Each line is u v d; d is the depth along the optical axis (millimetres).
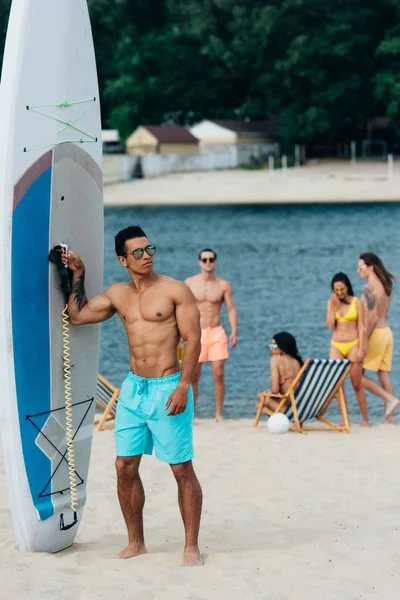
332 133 87125
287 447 10352
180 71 90625
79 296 6582
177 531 7465
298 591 5898
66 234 6590
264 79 85000
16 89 6223
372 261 12273
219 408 12414
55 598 5816
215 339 12305
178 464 6375
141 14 94312
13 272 6336
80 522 7676
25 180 6320
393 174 74875
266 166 83250
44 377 6605
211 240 40625
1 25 89625
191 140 85125
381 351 12344
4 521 7641
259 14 84000
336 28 81062
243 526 7523
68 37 6457
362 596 5824
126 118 90125
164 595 5832
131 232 6273
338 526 7434
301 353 17609
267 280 27688
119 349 18531
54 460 6750
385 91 81938
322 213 54000
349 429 11438
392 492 8406
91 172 6703
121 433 6457
